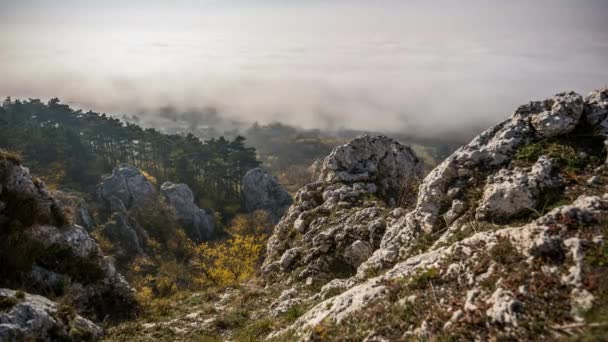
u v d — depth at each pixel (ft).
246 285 88.17
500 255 32.53
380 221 80.43
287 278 82.64
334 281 60.95
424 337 28.66
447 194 55.26
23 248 58.18
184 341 54.85
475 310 28.58
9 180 61.31
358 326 33.58
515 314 26.35
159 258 253.65
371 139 130.82
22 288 55.11
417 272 37.42
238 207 383.04
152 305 73.97
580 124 50.90
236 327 59.47
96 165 385.29
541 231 31.83
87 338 50.55
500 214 45.60
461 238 45.73
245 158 406.21
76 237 66.39
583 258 27.73
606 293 25.04
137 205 309.63
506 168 51.06
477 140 58.80
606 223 30.58
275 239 111.96
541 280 28.02
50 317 46.73
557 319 25.00
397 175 127.44
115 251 235.20
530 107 57.16
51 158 351.87
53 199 67.26
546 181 44.57
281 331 45.29
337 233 84.02
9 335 41.11
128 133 409.28
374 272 56.24
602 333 22.75
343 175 121.39
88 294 64.28
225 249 172.65
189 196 345.10
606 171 43.14
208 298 81.56
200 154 405.39
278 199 393.70
